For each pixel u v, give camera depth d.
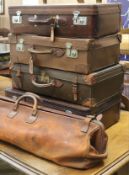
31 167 1.16
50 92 1.45
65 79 1.37
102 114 1.41
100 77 1.35
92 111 1.33
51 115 1.24
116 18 1.44
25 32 1.48
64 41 1.33
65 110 1.36
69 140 1.13
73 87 1.35
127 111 1.71
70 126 1.17
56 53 1.37
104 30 1.35
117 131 1.45
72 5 1.30
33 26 1.44
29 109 1.31
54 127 1.19
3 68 2.38
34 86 1.50
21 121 1.29
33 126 1.24
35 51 1.42
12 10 1.50
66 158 1.13
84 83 1.32
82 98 1.35
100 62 1.37
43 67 1.44
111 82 1.45
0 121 1.33
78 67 1.32
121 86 1.54
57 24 1.36
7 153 1.27
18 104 1.35
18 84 1.58
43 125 1.22
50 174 1.11
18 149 1.29
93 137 1.14
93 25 1.28
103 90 1.39
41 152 1.20
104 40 1.37
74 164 1.12
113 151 1.26
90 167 1.13
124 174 1.38
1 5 4.86
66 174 1.10
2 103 1.40
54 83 1.42
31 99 1.39
